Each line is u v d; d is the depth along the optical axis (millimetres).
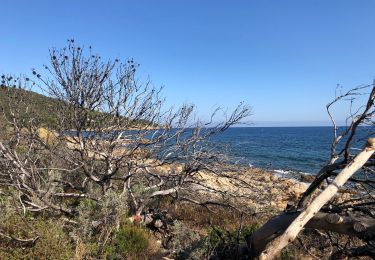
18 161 6664
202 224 8320
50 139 8211
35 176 7129
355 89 5559
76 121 7320
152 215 7738
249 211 8883
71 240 5754
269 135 105812
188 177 8711
